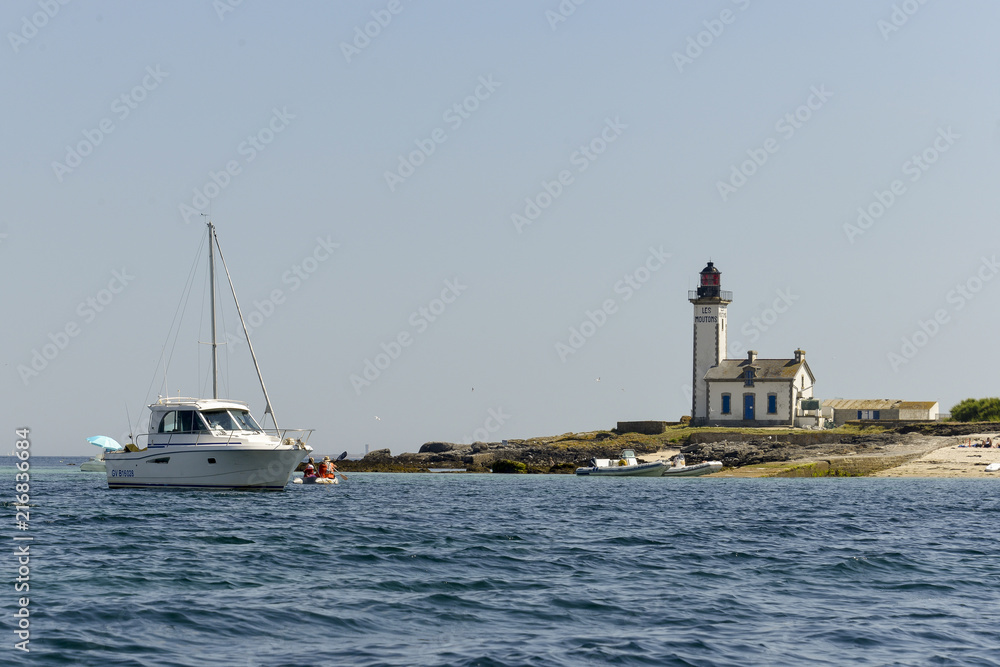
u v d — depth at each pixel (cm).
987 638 2467
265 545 4116
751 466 12725
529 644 2362
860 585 3259
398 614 2695
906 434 13862
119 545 4034
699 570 3562
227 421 7262
